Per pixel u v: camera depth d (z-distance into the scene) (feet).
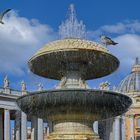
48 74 89.30
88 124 79.15
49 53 79.41
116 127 271.69
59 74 88.12
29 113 81.56
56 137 77.97
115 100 76.74
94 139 78.48
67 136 77.36
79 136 77.25
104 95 74.84
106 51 80.59
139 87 342.64
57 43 80.28
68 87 80.79
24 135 228.63
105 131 273.54
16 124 232.73
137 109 320.91
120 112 81.82
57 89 74.02
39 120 234.79
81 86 82.12
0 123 234.58
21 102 79.71
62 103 75.00
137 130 319.68
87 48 78.59
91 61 82.17
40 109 77.97
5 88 225.35
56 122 79.77
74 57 80.43
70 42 79.56
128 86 346.74
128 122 320.09
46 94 74.59
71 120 78.02
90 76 90.07
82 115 77.36
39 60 82.38
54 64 83.66
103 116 79.87
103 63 83.46
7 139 222.07
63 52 78.84
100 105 76.02
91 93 73.92
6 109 223.51
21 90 229.45
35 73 89.61
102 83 211.82
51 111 77.51
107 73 89.04
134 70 357.82
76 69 83.30
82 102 74.38
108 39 129.18
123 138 281.74
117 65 85.76
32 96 76.48
